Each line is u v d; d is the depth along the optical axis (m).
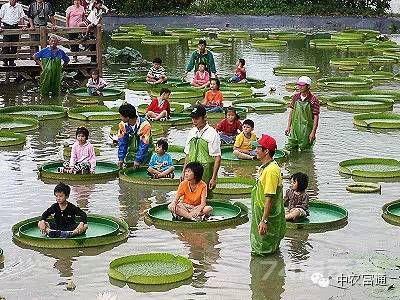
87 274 10.73
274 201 11.28
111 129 18.38
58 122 19.67
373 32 38.34
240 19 42.09
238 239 12.01
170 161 14.86
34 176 15.07
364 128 19.19
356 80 25.56
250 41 36.06
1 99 22.53
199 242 11.88
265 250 11.33
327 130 18.98
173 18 41.91
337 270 10.87
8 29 24.03
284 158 16.19
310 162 16.20
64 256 11.33
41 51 22.91
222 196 14.08
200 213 12.55
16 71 24.42
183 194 12.71
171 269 10.76
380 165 15.79
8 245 11.69
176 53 32.03
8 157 16.38
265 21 42.00
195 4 44.03
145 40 34.94
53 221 11.96
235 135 17.25
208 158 13.48
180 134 18.44
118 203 13.61
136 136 15.47
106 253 11.45
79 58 26.58
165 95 19.42
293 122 17.03
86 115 20.12
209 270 10.88
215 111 20.23
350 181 14.91
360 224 12.60
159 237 12.07
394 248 11.62
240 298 10.02
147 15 41.88
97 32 25.33
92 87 22.94
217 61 29.83
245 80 24.81
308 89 17.00
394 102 22.78
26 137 18.08
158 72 24.45
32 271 10.80
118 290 10.23
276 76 26.73
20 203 13.52
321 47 34.34
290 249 11.62
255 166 16.00
